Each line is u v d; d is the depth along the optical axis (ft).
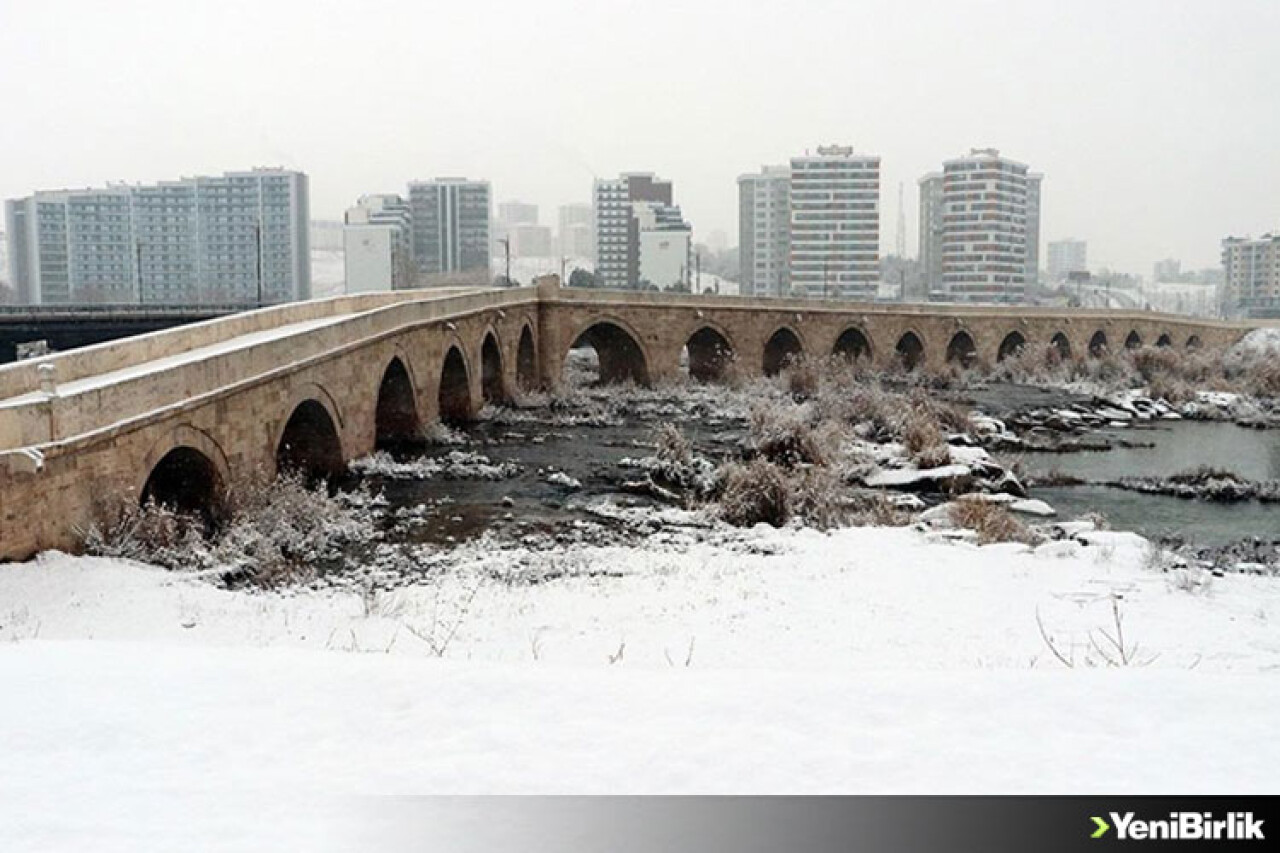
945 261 590.96
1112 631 54.80
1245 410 187.62
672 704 30.81
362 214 524.11
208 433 79.92
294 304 123.75
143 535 68.28
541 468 117.08
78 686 31.78
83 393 65.16
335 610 59.11
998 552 75.97
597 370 256.32
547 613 58.44
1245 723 29.63
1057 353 268.00
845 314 243.19
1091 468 131.85
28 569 59.11
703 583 66.54
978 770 27.02
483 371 173.37
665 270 543.80
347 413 109.91
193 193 488.02
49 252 475.72
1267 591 66.54
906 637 53.47
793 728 29.30
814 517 91.09
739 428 153.28
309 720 29.53
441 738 28.60
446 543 82.33
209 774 26.48
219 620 55.57
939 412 146.82
